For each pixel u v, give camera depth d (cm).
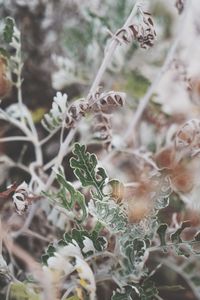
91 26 73
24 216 62
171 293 63
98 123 58
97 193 49
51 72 75
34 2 74
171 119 71
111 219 49
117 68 73
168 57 63
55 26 76
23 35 75
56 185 65
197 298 63
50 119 58
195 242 49
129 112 72
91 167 49
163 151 62
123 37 51
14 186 53
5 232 54
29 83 75
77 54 73
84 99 51
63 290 57
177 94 72
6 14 74
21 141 73
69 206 50
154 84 64
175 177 56
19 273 56
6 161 66
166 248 51
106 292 59
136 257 50
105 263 55
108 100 50
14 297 51
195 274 62
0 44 68
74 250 49
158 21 74
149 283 51
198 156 56
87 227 57
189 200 59
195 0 70
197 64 71
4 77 60
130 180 62
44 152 73
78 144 49
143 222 50
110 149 62
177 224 58
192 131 55
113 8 72
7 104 73
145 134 71
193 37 72
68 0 75
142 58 74
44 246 62
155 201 50
